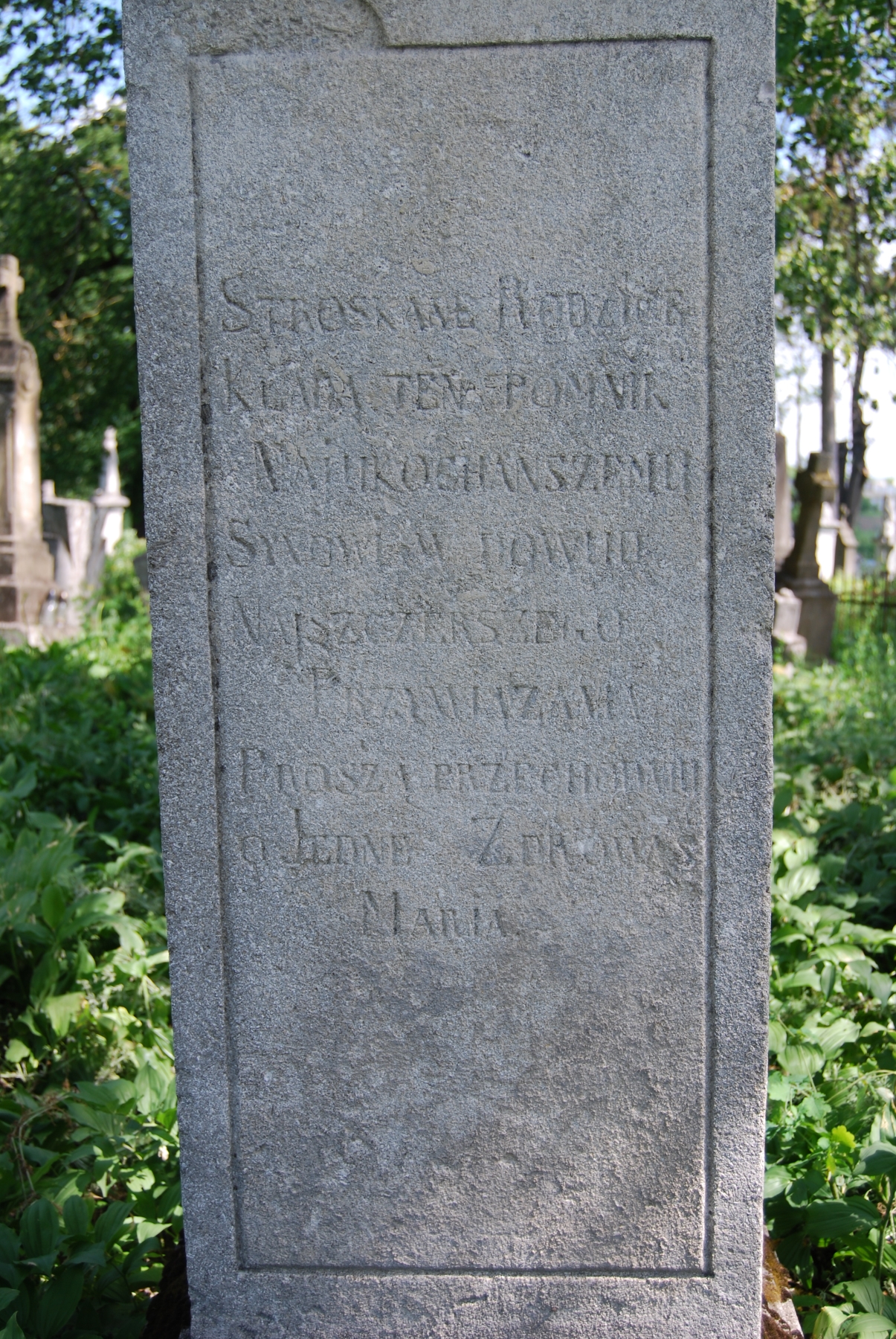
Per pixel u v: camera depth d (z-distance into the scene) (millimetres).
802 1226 2650
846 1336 2305
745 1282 2377
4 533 10297
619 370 2164
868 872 4574
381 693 2264
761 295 2129
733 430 2168
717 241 2119
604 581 2225
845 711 7324
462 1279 2391
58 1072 3402
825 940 3861
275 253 2143
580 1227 2385
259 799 2291
